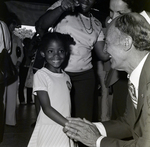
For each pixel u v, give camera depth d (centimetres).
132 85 196
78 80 316
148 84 177
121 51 188
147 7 251
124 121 237
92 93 326
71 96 316
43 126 271
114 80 304
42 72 274
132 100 203
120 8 262
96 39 326
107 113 455
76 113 319
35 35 331
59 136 269
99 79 439
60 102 273
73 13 311
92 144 205
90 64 327
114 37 188
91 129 210
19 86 809
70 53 309
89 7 310
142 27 181
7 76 432
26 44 685
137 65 188
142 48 183
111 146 195
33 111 697
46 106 266
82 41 310
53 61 277
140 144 179
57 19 303
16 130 508
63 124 262
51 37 279
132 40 183
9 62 434
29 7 843
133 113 214
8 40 438
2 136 438
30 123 564
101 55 336
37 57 311
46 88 269
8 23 550
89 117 325
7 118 529
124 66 196
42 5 855
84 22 314
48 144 269
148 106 176
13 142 441
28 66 796
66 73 314
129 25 183
